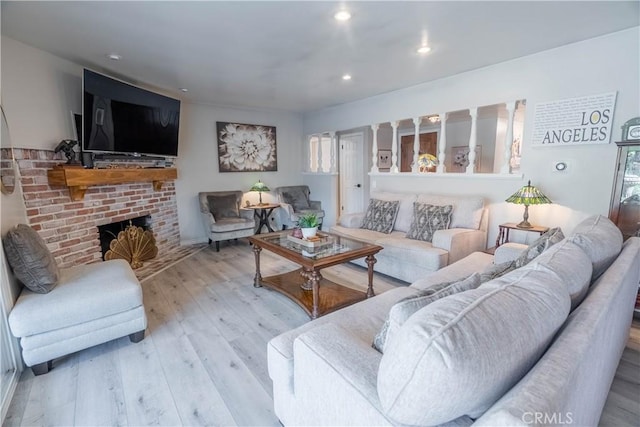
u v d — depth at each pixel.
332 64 3.16
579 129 2.73
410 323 0.72
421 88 3.92
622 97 2.50
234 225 4.65
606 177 2.64
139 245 3.85
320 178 5.92
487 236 3.46
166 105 3.87
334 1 1.96
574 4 2.03
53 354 1.88
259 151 5.65
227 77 3.56
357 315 1.66
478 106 3.39
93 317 1.99
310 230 2.84
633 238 1.87
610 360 1.33
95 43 2.57
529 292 0.89
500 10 2.10
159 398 1.70
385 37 2.51
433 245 3.08
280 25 2.28
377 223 3.86
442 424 0.75
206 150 5.05
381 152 6.50
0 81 2.20
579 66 2.68
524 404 0.59
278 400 1.40
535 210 3.09
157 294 3.04
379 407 0.82
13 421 1.55
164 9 2.03
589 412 0.99
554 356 0.75
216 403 1.66
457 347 0.64
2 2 1.92
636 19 2.25
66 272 2.30
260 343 2.20
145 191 4.00
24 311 1.80
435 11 2.11
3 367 1.78
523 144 3.11
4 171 2.05
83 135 2.85
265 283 3.07
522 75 3.03
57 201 2.78
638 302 2.32
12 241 1.86
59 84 2.87
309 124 6.00
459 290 1.12
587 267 1.25
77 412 1.61
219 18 2.16
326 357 1.04
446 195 3.79
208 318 2.55
